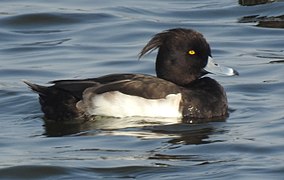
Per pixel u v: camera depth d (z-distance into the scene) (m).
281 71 17.92
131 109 14.75
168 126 14.55
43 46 20.14
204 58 15.38
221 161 12.92
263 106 15.70
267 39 20.48
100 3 23.22
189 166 12.73
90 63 18.88
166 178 12.33
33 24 21.59
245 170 12.53
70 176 12.49
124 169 12.63
